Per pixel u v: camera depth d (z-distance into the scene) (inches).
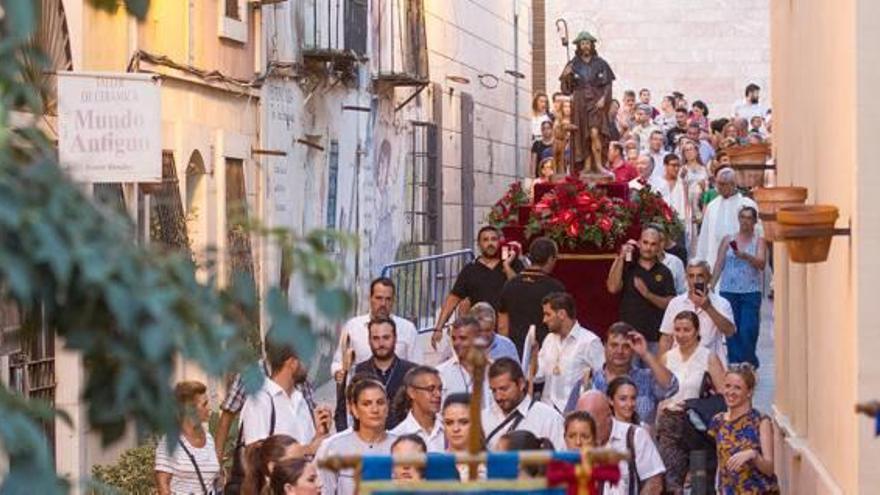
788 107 923.4
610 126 1674.5
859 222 621.3
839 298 679.1
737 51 2940.5
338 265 307.1
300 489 618.8
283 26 1316.4
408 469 596.1
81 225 277.9
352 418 781.3
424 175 1849.2
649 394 856.9
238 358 296.2
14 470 280.2
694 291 1001.5
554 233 1250.6
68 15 871.7
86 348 285.7
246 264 1109.1
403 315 1567.4
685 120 2249.0
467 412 655.1
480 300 1119.6
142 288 276.8
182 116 1072.8
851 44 626.2
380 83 1653.5
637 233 1264.8
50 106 778.2
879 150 617.6
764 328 1664.6
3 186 273.1
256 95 1250.6
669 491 824.3
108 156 735.1
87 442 858.8
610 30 2915.8
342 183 1512.1
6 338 348.8
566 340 897.5
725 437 786.2
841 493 668.1
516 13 2423.7
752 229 1208.2
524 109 2469.2
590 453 390.9
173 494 739.4
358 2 1498.5
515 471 399.9
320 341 300.4
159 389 288.4
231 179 1192.2
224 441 778.2
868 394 623.2
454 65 2003.0
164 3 1039.6
